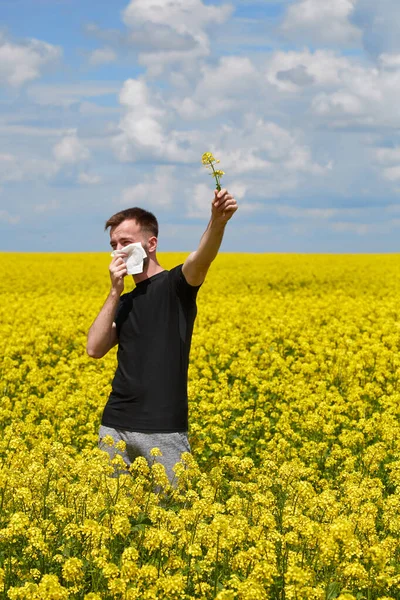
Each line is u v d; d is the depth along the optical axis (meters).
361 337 20.17
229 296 29.27
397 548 6.60
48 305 26.62
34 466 7.36
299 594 5.24
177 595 5.39
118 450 7.96
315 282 38.31
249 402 13.00
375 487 8.01
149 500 7.12
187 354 8.02
